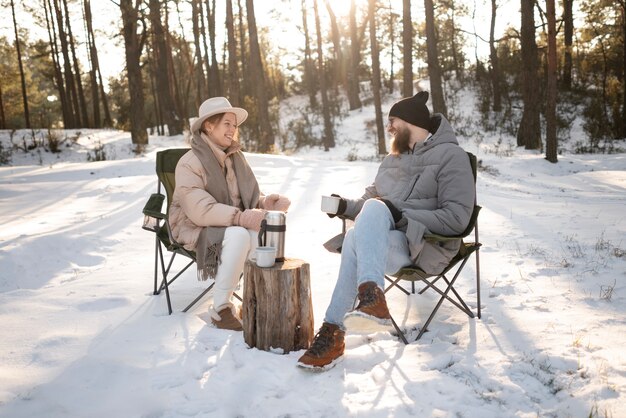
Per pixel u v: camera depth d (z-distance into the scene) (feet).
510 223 20.24
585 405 6.81
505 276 12.94
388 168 10.54
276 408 7.04
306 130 85.10
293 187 30.07
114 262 15.64
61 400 7.33
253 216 9.87
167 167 11.64
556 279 12.46
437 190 9.80
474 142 67.31
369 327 8.04
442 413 6.79
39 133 70.13
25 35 106.32
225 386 7.70
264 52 132.26
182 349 8.94
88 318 10.49
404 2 52.54
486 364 8.11
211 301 11.60
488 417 6.67
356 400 7.19
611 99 73.61
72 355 8.75
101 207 25.59
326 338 8.18
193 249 10.33
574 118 73.77
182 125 90.74
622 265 13.43
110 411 7.07
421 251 9.39
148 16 69.67
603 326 9.43
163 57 86.94
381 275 8.14
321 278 13.28
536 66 60.70
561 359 8.08
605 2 76.59
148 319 10.42
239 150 11.09
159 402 7.27
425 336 9.45
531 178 43.04
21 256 14.92
